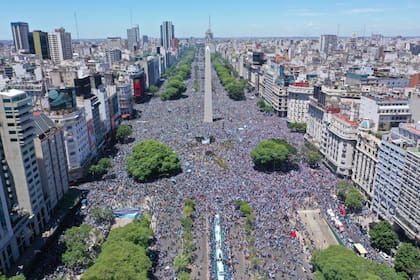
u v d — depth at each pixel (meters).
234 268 130.38
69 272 130.25
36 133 166.12
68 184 194.25
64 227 162.50
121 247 121.25
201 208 173.50
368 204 183.50
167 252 140.12
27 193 147.50
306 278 125.62
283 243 146.25
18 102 138.75
